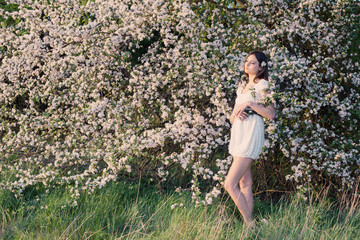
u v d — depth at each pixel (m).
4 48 4.46
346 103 3.53
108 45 3.77
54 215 3.00
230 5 4.70
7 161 4.22
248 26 3.91
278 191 3.80
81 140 3.92
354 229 2.96
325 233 2.79
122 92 4.16
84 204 3.23
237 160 2.91
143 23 3.91
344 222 3.04
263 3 4.06
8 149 4.08
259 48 4.01
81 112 4.12
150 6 3.79
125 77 4.45
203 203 2.95
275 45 3.74
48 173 3.35
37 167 4.00
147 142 3.32
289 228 2.91
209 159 3.99
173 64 3.99
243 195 2.95
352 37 4.21
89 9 4.20
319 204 3.38
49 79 4.52
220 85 3.33
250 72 3.05
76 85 4.14
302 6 4.12
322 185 3.87
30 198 3.54
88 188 3.26
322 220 3.15
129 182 3.96
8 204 3.28
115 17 3.89
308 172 3.65
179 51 4.09
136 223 3.01
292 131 3.60
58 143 3.85
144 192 3.76
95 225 2.92
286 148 3.86
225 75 3.47
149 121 3.91
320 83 3.53
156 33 4.88
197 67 3.59
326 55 4.27
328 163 3.53
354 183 3.67
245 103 2.89
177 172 4.12
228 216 3.20
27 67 4.38
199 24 3.82
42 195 3.45
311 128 3.67
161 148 3.65
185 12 3.68
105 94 4.59
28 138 3.93
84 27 3.74
